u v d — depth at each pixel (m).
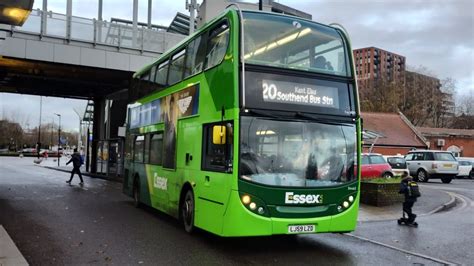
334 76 8.62
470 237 10.11
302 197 7.92
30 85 31.12
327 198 8.10
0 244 8.23
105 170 33.00
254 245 8.89
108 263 7.33
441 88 91.19
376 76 99.38
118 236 9.56
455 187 23.98
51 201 15.45
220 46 8.71
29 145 125.25
